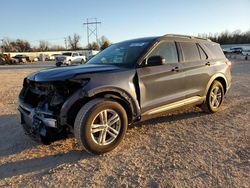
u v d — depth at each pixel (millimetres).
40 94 4191
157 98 4855
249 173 3479
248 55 47938
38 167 3830
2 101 8484
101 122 4109
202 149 4270
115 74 4266
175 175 3477
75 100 3867
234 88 10383
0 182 3453
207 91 6008
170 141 4648
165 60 5066
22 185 3371
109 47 5801
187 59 5523
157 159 3959
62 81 3891
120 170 3668
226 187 3174
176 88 5195
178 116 6145
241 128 5238
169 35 5379
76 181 3422
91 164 3863
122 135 4344
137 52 4832
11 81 15125
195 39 5992
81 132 3930
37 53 68062
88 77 4008
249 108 6816
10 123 5957
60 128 3971
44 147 4504
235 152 4121
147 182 3340
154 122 5711
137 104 4516
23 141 4816
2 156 4215
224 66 6457
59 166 3824
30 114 4184
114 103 4191
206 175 3455
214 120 5820
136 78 4516
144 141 4668
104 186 3291
